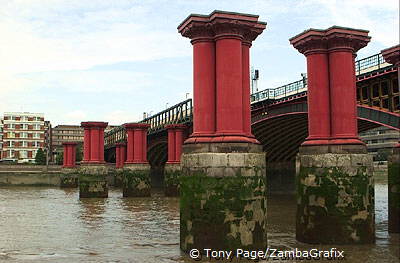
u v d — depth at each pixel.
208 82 17.59
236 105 17.12
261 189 17.19
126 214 33.66
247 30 17.59
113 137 96.69
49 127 150.88
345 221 19.66
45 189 72.06
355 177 19.78
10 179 82.69
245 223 16.59
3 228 26.77
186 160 17.45
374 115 32.53
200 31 17.72
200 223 16.80
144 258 17.92
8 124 122.38
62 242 21.91
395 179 23.55
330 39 20.52
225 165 16.59
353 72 20.81
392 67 29.53
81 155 132.38
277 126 48.81
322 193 19.95
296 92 40.47
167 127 52.00
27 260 18.00
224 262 16.38
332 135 20.50
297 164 21.31
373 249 19.05
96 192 49.66
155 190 66.25
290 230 24.72
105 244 21.25
